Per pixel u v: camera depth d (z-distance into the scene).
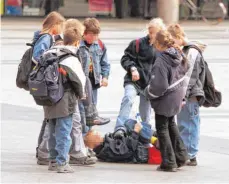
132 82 21.86
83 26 19.19
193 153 20.00
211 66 42.00
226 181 18.12
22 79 19.36
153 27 21.17
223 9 77.44
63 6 80.44
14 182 17.52
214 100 20.31
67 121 18.31
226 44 53.72
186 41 19.73
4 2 79.25
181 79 18.69
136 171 19.11
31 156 20.78
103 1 80.81
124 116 21.48
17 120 26.38
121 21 76.06
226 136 24.36
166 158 19.06
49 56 17.98
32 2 80.25
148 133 20.12
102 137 20.41
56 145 18.59
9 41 52.56
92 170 19.11
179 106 18.80
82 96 18.27
